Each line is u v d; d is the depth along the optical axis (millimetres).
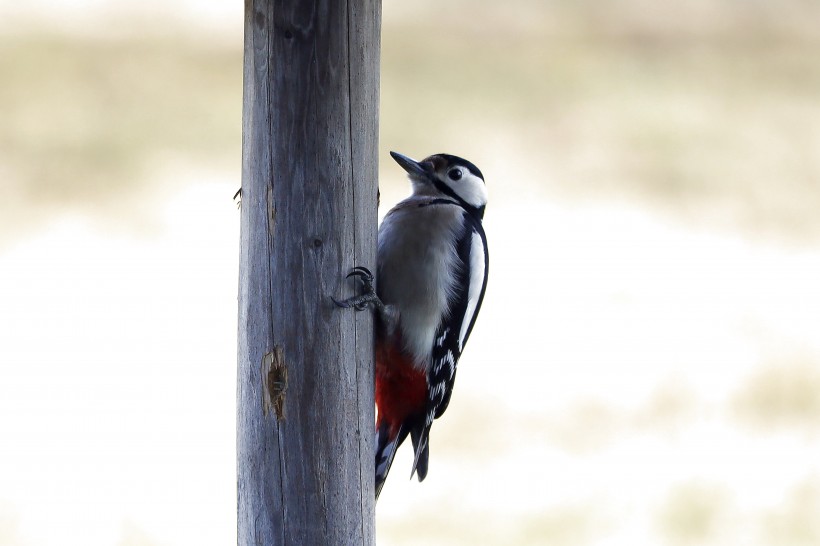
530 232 19828
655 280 17734
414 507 10984
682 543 10445
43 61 28328
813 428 12633
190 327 15297
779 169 23797
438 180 6969
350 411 5383
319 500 5297
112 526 10430
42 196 20406
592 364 14477
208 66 29234
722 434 12633
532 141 25016
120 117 24875
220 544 10227
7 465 11453
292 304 5250
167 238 18766
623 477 11617
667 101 28375
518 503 11094
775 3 38031
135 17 32656
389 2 37594
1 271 16922
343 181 5234
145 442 12078
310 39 5094
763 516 10906
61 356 14188
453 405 13211
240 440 5441
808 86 30203
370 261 5465
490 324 15828
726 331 15695
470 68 30891
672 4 37812
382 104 27359
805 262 18734
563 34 34938
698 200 21641
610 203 21438
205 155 23172
